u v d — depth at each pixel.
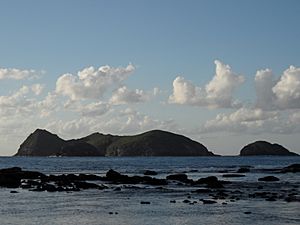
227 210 47.00
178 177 91.62
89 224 39.59
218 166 169.38
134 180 84.75
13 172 95.56
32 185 76.94
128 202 54.41
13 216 43.97
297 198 56.47
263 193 61.28
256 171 125.25
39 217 43.34
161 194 63.75
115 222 40.53
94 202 54.50
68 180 86.88
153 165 179.38
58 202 54.62
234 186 75.00
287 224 39.28
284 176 103.25
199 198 58.19
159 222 40.34
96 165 177.25
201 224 39.38
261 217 42.62
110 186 77.62
